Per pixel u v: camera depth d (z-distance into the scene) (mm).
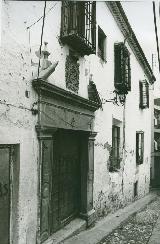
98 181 9000
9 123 4832
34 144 5582
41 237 5785
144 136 15617
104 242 7227
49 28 6145
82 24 7074
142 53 13617
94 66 8695
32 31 5488
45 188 5891
